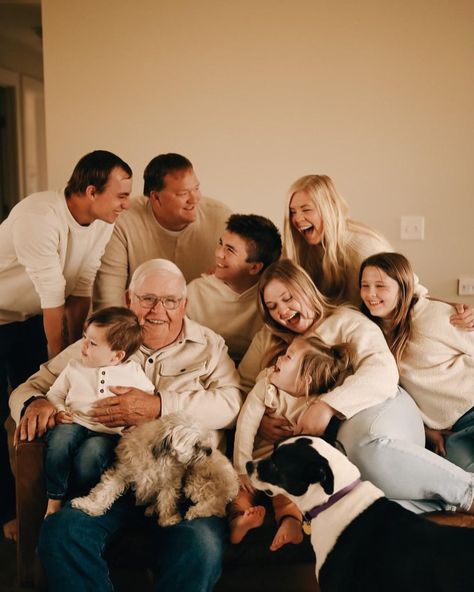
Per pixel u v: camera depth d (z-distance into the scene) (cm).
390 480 185
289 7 314
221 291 233
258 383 207
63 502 185
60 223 235
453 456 206
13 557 230
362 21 315
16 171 507
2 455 255
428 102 321
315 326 210
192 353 212
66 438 184
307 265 241
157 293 206
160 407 195
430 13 314
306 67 318
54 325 243
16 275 252
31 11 405
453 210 328
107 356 193
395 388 199
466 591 141
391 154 324
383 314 213
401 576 147
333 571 157
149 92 319
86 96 318
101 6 312
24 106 509
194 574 168
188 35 315
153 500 181
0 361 263
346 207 235
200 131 322
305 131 323
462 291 333
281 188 327
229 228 228
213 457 181
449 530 151
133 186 325
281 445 172
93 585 170
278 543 177
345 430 193
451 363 210
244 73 318
